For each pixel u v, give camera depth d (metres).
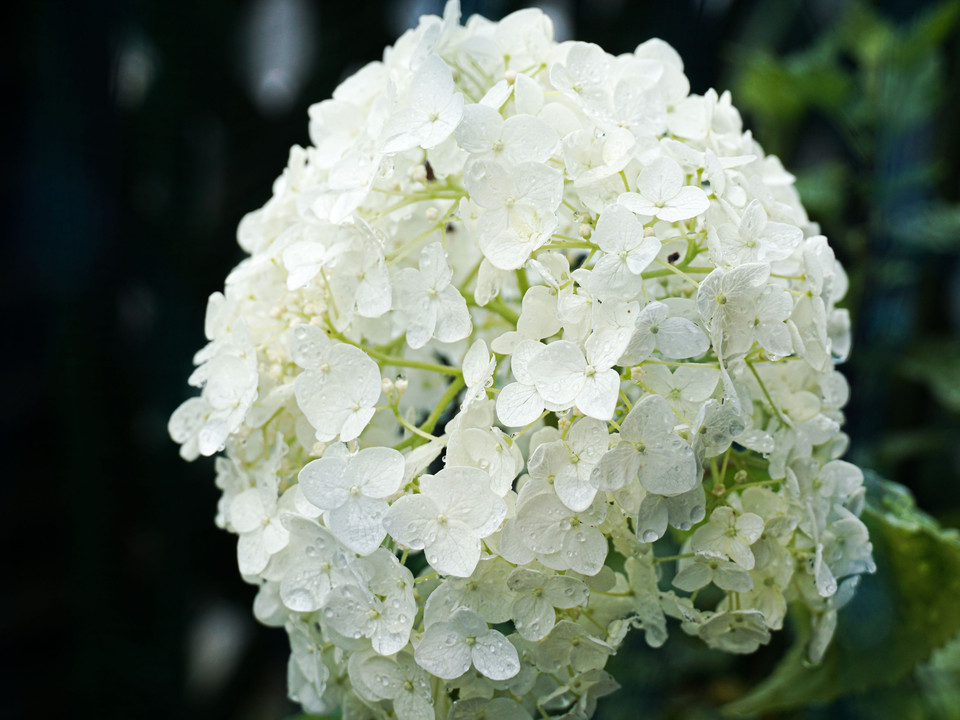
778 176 0.45
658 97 0.42
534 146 0.40
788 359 0.43
